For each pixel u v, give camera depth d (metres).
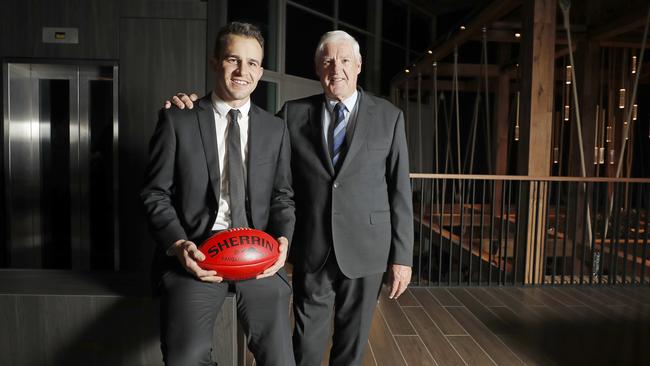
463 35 5.56
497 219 6.40
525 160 4.30
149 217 1.48
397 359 2.59
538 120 4.20
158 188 1.52
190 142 1.52
